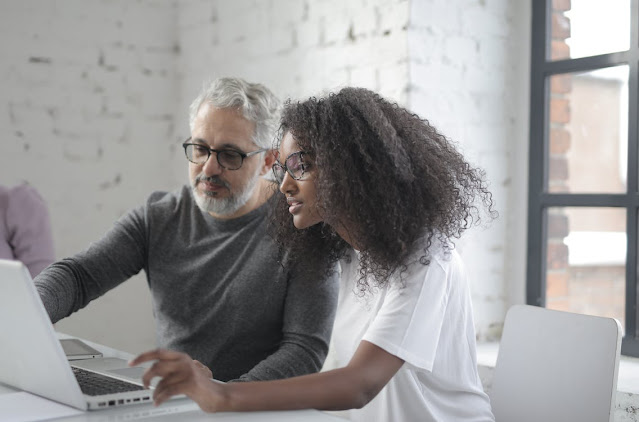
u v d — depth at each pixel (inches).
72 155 131.8
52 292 74.7
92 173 133.8
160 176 140.9
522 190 108.7
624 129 97.1
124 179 136.9
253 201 79.7
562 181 104.7
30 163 128.0
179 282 80.0
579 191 102.6
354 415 63.2
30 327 49.7
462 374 59.4
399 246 54.4
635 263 95.5
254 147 77.1
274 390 49.1
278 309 75.9
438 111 102.7
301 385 49.6
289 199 60.7
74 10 131.0
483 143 106.7
